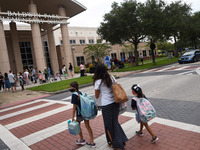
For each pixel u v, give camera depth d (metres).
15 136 4.88
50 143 4.16
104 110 3.28
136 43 24.94
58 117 6.13
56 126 5.26
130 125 4.64
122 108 3.52
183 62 20.70
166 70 16.25
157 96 7.39
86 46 34.00
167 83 9.85
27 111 7.60
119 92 3.18
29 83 18.22
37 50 20.94
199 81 9.32
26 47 30.64
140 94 3.63
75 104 3.60
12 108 8.73
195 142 3.47
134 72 18.45
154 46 22.95
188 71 13.55
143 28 22.28
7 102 10.38
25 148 4.06
